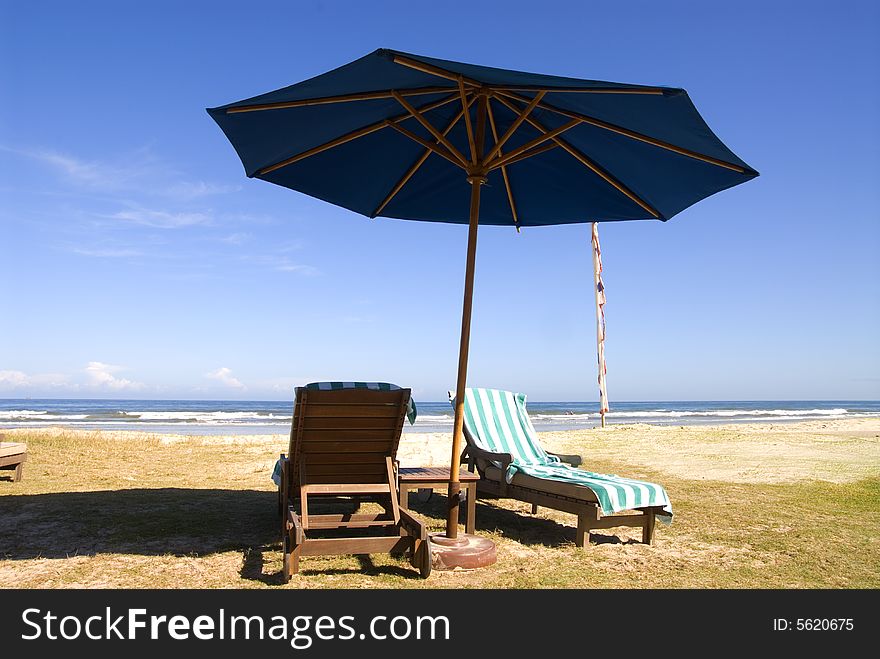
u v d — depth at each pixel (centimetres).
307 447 451
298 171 541
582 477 534
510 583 393
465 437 610
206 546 462
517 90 413
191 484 752
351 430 452
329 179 559
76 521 529
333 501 600
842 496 706
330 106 437
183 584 378
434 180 582
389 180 574
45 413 4262
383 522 433
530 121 475
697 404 10975
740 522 573
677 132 384
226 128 448
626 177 510
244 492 702
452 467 447
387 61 349
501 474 565
